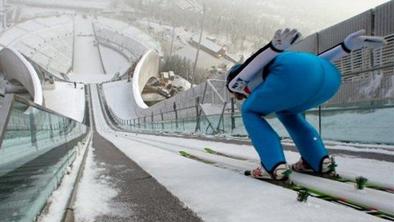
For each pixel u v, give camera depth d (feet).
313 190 12.40
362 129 29.55
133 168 21.22
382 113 27.50
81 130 79.00
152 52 421.18
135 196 13.46
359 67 30.50
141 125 204.95
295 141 15.60
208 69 487.61
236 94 15.66
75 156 33.37
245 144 37.91
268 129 14.47
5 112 9.41
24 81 347.77
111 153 36.81
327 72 13.98
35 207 11.33
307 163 15.42
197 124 82.38
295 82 13.50
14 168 9.68
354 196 11.24
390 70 27.02
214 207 11.14
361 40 14.15
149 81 431.02
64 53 608.19
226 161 21.18
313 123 36.29
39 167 12.62
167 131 116.78
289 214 9.80
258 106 14.39
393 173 15.20
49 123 19.35
